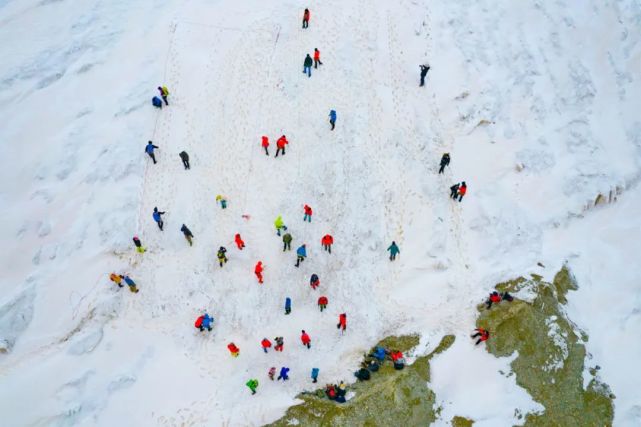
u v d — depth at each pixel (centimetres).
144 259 2577
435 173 2781
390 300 2481
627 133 2911
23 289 2477
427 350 2298
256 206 2703
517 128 2912
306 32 3144
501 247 2623
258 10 3278
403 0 3228
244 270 2553
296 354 2338
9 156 2850
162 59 3117
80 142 2867
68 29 3291
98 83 3069
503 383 2258
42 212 2697
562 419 2242
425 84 2981
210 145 2850
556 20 3183
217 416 2172
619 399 2352
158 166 2800
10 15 3384
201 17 3272
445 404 2206
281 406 2158
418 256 2591
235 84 3008
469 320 2394
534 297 2405
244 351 2361
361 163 2755
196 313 2456
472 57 3031
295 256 2586
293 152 2817
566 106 2978
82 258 2573
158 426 2166
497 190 2764
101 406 2206
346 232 2617
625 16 3141
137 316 2444
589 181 2781
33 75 3114
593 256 2667
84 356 2319
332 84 2975
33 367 2283
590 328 2492
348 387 2188
